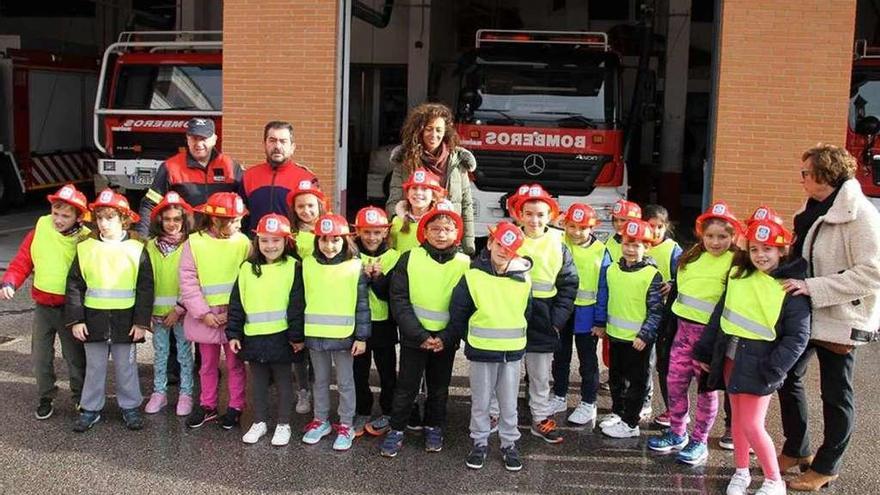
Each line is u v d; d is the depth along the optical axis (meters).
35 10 20.44
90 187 16.52
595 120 9.91
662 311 4.89
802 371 4.40
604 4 17.52
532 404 4.96
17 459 4.54
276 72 8.88
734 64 7.97
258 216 5.40
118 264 4.83
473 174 9.95
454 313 4.49
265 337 4.67
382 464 4.60
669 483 4.43
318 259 4.71
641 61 10.84
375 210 4.86
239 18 8.90
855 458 4.75
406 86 17.61
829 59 7.85
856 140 10.20
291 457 4.66
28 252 5.07
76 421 5.05
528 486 4.37
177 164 5.52
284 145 5.34
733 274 4.21
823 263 4.10
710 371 4.29
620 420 5.12
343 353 4.73
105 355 4.92
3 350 6.54
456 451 4.80
